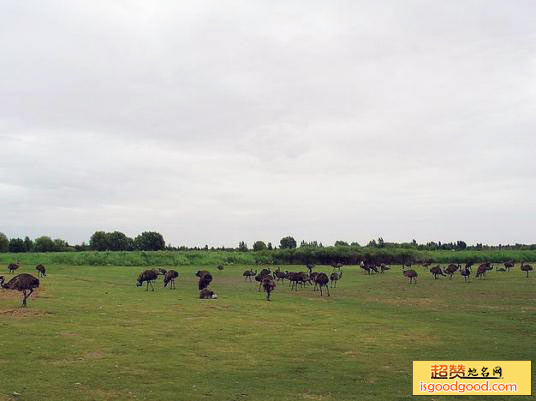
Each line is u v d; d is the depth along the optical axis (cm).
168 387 1947
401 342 2898
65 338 2706
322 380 2116
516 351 2695
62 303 4009
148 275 5731
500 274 8700
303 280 6391
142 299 4541
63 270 8325
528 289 6184
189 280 7294
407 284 7006
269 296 5084
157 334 2930
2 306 3725
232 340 2839
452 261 13425
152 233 17500
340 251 13388
